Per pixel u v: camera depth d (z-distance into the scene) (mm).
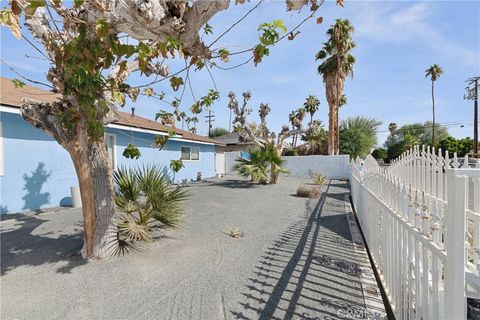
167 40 2566
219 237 5391
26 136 8125
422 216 2223
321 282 3467
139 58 2664
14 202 7812
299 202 9570
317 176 16125
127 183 5055
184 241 5109
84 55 2635
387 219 3229
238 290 3277
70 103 3758
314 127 16547
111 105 4164
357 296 3129
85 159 4039
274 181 15195
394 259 2920
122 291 3279
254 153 15125
